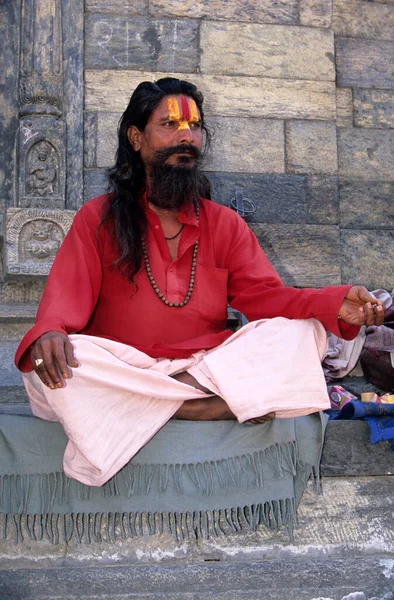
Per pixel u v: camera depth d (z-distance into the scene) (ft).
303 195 15.01
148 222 9.43
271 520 8.83
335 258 14.98
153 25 14.85
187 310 9.22
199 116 9.50
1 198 14.12
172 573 8.46
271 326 8.70
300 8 15.43
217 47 15.03
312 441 8.73
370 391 12.48
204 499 8.55
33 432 8.60
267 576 8.59
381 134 15.74
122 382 8.20
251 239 9.90
